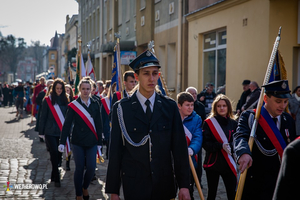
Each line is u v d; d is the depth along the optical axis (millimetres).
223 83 12562
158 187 3322
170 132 3400
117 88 8266
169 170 3387
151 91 3416
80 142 5891
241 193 3721
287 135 3867
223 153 5062
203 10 13156
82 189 5918
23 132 14719
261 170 3828
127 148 3369
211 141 5164
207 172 5203
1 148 10844
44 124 7082
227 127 5168
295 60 9883
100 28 30750
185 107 5129
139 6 20078
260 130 3850
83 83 6066
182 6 14961
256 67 10289
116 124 3414
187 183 3377
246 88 10094
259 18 10164
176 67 15750
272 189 3781
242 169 3551
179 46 15109
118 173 3389
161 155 3348
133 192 3307
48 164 8750
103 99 8977
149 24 18547
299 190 2035
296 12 9766
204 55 13805
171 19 16156
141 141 3322
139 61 3387
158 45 17672
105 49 22062
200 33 13766
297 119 9180
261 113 3867
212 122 5168
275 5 9742
